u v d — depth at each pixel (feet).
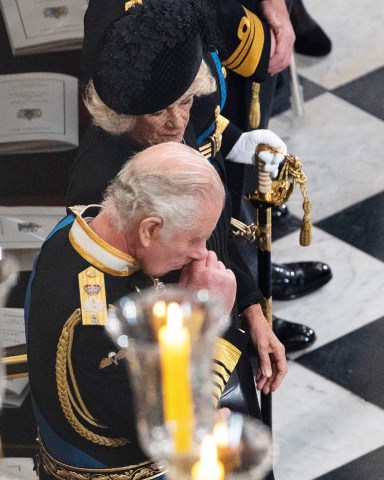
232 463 8.86
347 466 34.94
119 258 19.20
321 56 52.90
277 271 41.16
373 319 40.42
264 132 27.96
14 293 28.58
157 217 18.44
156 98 21.01
